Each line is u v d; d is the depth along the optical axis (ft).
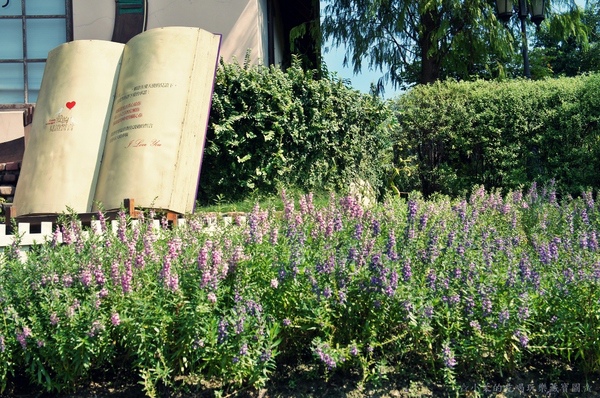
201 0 42.60
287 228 19.45
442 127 43.86
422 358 17.90
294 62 38.68
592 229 25.17
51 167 29.07
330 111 37.27
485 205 28.30
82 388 17.06
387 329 17.62
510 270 17.66
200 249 17.63
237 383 16.67
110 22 42.24
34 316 16.08
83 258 17.10
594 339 17.46
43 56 42.65
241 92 35.35
